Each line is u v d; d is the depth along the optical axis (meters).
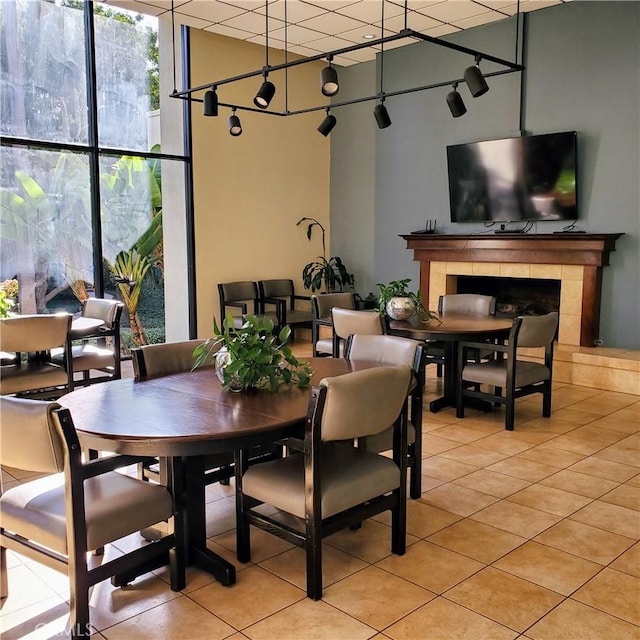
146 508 2.28
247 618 2.29
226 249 7.57
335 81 4.32
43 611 2.36
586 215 6.23
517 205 6.62
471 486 3.53
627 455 4.03
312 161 8.37
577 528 3.01
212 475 2.97
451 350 5.15
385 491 2.60
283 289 8.02
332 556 2.75
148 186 6.99
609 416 4.91
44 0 6.00
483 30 6.71
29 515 2.19
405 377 2.50
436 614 2.31
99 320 5.03
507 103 6.63
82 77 6.32
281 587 2.51
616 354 5.81
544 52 6.32
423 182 7.48
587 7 6.01
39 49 6.02
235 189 7.58
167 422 2.29
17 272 6.07
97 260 6.57
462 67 6.93
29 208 6.08
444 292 7.25
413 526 3.04
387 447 3.07
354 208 8.30
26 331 4.20
